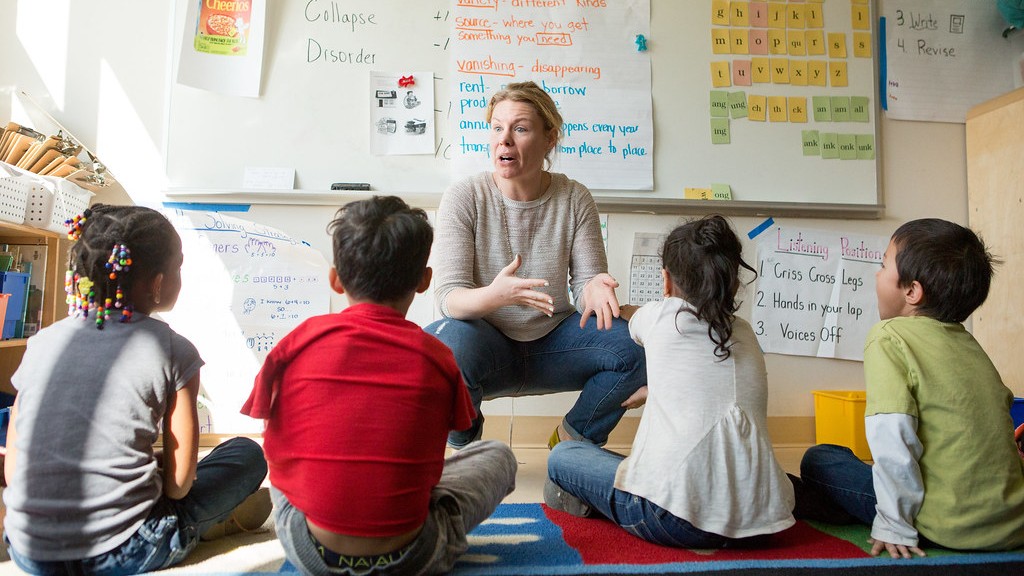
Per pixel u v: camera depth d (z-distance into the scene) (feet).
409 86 7.67
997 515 3.80
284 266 7.47
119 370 3.44
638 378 5.12
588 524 4.41
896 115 8.27
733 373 3.97
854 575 3.43
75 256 3.58
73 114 7.42
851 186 8.13
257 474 4.06
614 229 7.83
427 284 3.51
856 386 8.02
